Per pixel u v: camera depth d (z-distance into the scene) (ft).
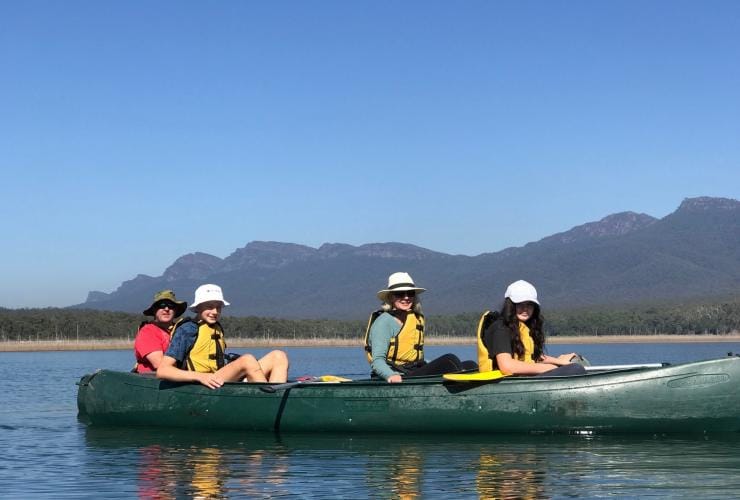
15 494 25.45
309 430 35.29
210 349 36.01
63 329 323.57
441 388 33.86
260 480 26.76
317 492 25.04
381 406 34.37
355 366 118.32
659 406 32.42
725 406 32.09
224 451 31.91
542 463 28.53
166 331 38.83
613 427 32.76
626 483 25.52
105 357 180.14
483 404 33.47
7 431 38.73
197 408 36.73
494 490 24.97
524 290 33.24
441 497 24.26
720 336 427.74
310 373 93.97
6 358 172.04
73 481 27.20
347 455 30.58
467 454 30.32
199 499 24.49
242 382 35.81
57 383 78.38
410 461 29.22
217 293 35.81
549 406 33.01
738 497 23.77
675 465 27.89
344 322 373.40
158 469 28.84
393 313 36.19
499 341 33.12
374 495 24.61
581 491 24.64
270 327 349.00
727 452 29.96
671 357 162.30
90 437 36.32
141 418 38.22
